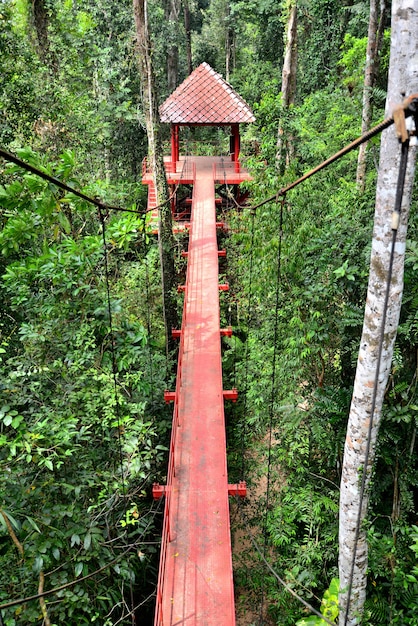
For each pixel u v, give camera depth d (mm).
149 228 9664
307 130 12453
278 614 6828
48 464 4883
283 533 6793
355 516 4707
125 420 5918
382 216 4043
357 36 16984
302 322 7086
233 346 10016
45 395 6359
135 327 7055
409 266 5484
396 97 3764
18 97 10094
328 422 7020
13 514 4738
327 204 8211
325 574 6641
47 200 5586
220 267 13391
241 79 25359
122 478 5523
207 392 7621
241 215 11586
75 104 12500
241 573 7121
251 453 8797
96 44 17609
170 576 5109
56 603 5000
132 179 19922
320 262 6672
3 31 9867
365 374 4406
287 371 7469
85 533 5242
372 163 9453
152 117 9492
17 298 6785
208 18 30875
